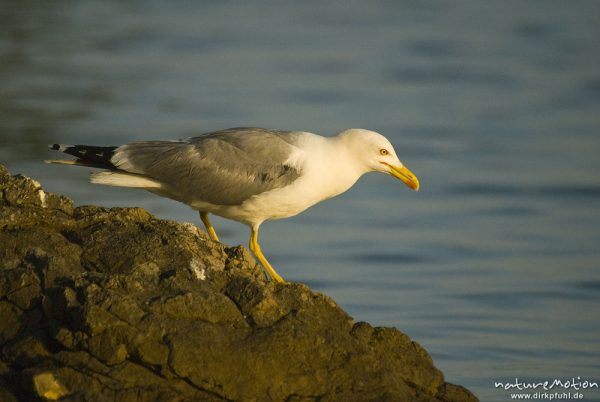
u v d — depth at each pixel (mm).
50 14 41688
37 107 28219
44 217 9641
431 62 36375
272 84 32875
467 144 27375
